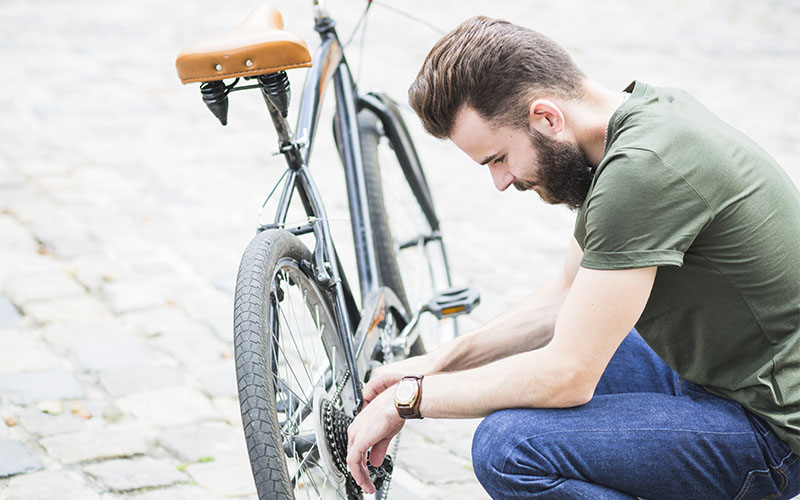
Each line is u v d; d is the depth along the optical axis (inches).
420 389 72.0
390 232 107.0
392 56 269.6
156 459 97.6
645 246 63.1
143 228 158.9
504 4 340.5
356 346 84.2
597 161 70.7
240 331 63.2
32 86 233.1
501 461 68.6
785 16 337.7
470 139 70.2
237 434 103.6
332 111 228.2
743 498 69.9
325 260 78.2
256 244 69.2
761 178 66.2
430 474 98.8
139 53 266.5
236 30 71.7
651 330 70.9
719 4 354.6
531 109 68.0
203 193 175.9
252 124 217.0
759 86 251.6
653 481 68.4
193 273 143.8
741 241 64.9
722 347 68.5
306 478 75.0
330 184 184.9
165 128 210.7
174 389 111.5
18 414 103.0
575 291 65.7
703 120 67.2
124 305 131.5
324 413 72.0
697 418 68.3
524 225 171.2
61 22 297.9
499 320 84.7
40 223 157.1
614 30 309.9
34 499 88.8
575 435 67.9
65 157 189.2
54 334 121.8
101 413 105.2
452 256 156.6
